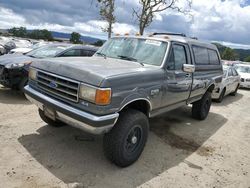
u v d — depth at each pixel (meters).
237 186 3.86
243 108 9.65
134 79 3.76
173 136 5.55
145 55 4.80
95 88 3.30
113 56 5.08
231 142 5.65
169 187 3.60
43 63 4.07
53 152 4.16
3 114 5.67
